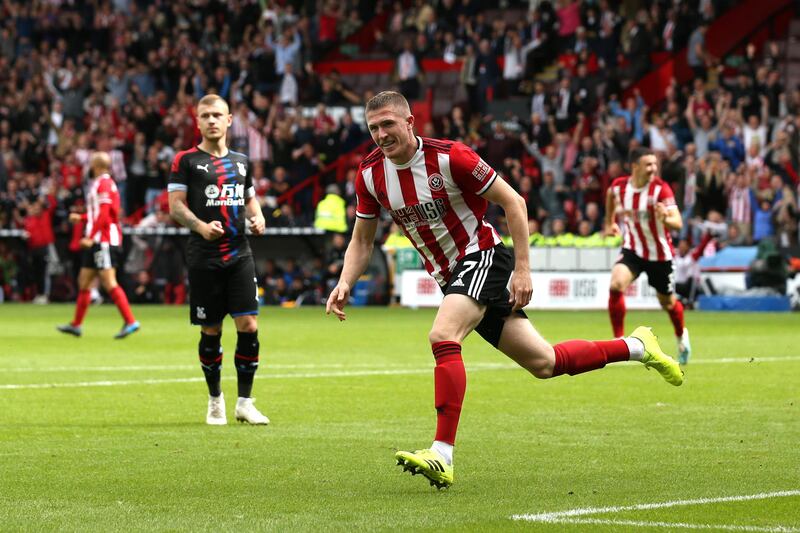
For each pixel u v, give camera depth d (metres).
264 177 91.12
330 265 83.12
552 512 15.85
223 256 24.80
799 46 93.19
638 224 37.44
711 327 56.44
